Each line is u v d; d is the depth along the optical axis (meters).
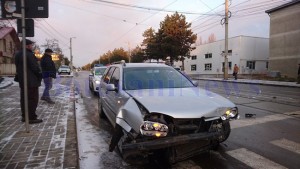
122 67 5.73
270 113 7.98
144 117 3.66
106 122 7.13
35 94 6.46
